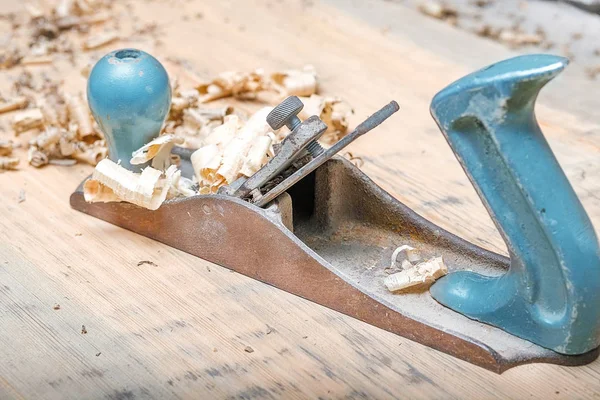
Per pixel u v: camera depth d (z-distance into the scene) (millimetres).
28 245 684
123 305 644
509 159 583
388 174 756
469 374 604
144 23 950
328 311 639
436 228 665
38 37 923
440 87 856
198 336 626
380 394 596
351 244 672
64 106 803
